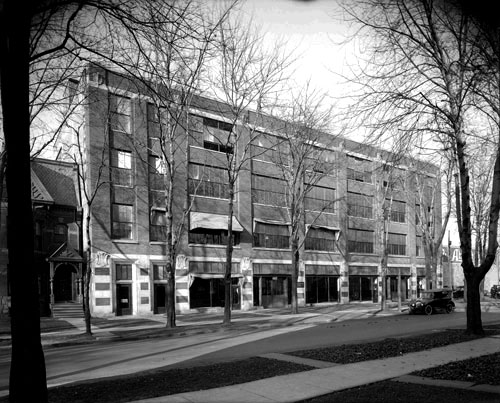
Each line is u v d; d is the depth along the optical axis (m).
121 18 8.16
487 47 10.55
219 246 35.53
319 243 43.59
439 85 12.70
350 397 7.35
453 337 14.41
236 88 25.02
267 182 39.62
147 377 9.09
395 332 19.34
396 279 51.38
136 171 31.48
